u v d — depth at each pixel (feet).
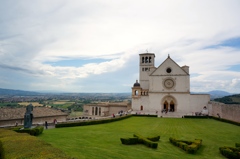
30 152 47.98
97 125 155.94
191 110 249.75
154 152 75.66
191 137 109.81
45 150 49.75
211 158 72.13
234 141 101.09
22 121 179.32
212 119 207.10
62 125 141.79
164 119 203.00
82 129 129.39
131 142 86.84
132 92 269.85
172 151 78.59
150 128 140.77
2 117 166.40
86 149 75.15
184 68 257.14
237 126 156.87
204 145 91.35
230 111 182.09
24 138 64.49
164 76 260.42
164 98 259.19
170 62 260.21
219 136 113.91
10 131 80.59
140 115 230.27
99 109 307.99
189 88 252.83
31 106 111.34
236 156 71.61
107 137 101.76
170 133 121.39
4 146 54.44
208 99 248.52
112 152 72.79
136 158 67.36
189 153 76.64
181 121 187.52
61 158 43.65
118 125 156.04
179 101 253.44
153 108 260.42
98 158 64.64
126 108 304.71
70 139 92.89
